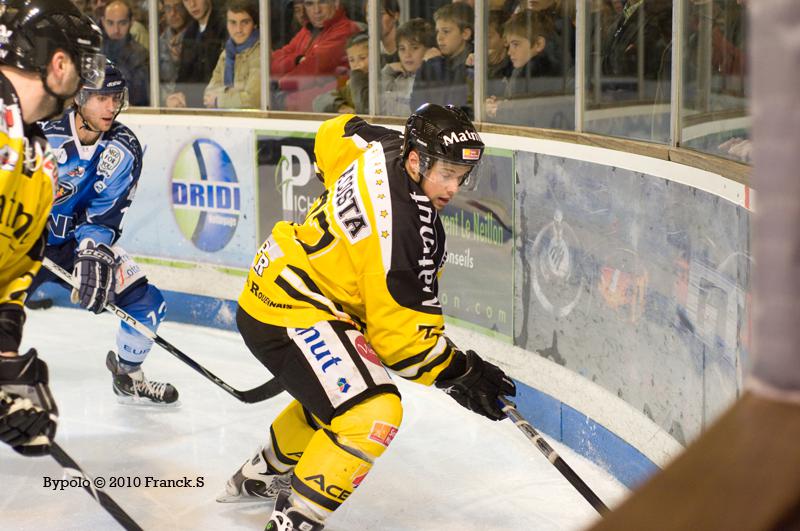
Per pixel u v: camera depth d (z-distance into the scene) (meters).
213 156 13.50
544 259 9.11
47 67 4.89
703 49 6.86
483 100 10.38
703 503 0.62
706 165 6.59
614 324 8.10
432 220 5.90
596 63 8.49
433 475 8.44
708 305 6.63
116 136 9.30
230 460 8.79
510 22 9.70
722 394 6.46
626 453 8.01
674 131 7.36
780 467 0.60
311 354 6.09
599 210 8.21
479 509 7.77
